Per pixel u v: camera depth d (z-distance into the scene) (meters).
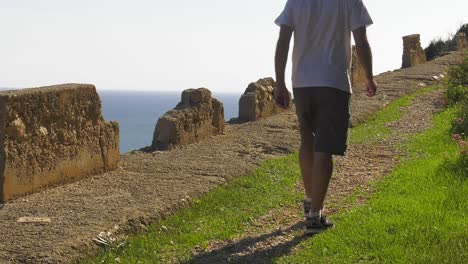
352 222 6.06
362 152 10.55
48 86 8.07
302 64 5.78
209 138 11.96
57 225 6.34
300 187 8.41
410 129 12.49
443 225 5.79
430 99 16.39
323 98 5.65
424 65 24.58
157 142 10.97
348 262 5.15
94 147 8.64
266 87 14.81
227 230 6.44
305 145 5.96
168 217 7.02
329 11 5.64
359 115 14.22
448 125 11.84
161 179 8.46
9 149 7.17
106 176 8.65
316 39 5.70
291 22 5.77
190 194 7.70
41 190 7.70
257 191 8.16
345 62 5.75
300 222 6.57
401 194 7.20
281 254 5.49
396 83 19.52
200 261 5.55
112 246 6.02
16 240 5.88
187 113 11.31
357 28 5.70
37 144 7.59
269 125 13.39
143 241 6.18
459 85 14.86
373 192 7.62
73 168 8.24
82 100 8.38
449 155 8.84
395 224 5.87
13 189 7.26
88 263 5.62
